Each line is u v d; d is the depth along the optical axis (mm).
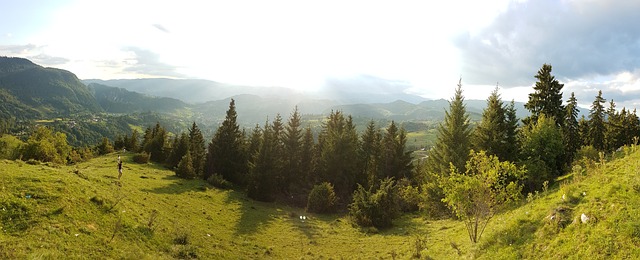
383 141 72125
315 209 51781
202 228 31375
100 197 26578
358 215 42688
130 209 27719
